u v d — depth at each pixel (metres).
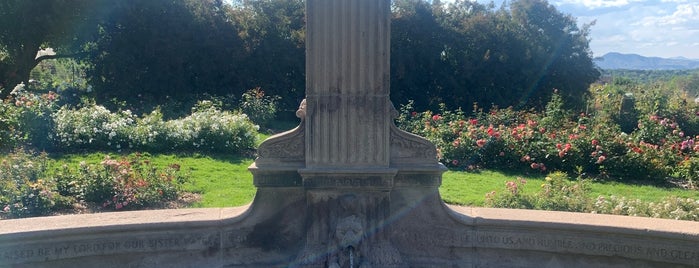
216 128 11.36
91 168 7.27
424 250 4.69
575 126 12.35
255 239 4.60
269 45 22.22
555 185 7.14
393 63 23.47
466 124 11.53
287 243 4.63
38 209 6.43
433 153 4.55
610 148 9.91
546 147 10.23
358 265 4.40
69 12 20.14
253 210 4.56
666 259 4.33
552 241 4.59
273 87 22.61
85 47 21.77
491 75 24.28
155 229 4.38
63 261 4.21
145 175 7.62
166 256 4.47
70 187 7.01
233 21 22.42
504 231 4.66
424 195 4.64
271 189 4.56
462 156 10.49
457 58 24.36
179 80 21.23
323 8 4.23
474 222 4.65
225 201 7.09
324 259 4.49
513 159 10.27
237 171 9.33
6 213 6.25
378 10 4.25
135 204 6.80
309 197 4.50
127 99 20.16
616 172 9.66
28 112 10.55
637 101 17.59
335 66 4.29
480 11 25.69
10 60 21.27
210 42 21.38
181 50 21.16
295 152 4.48
